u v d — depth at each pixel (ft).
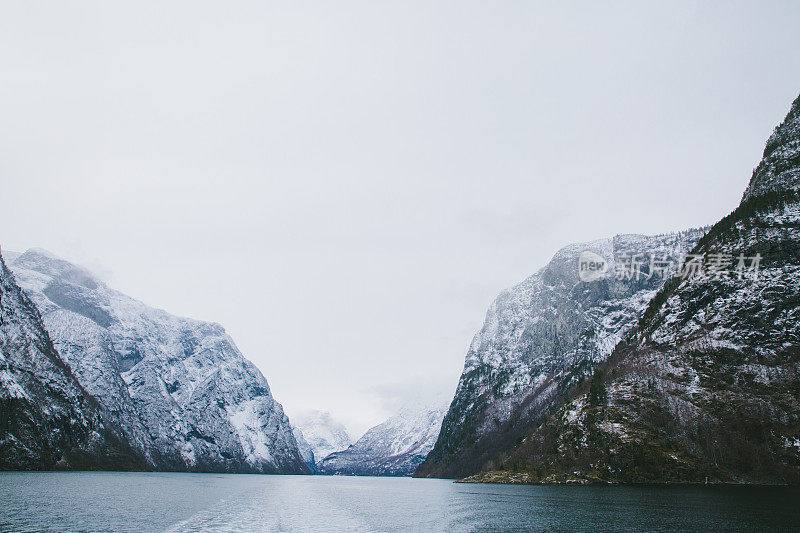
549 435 629.92
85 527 263.29
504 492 504.84
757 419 512.63
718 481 480.64
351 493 629.10
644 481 499.10
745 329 603.67
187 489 595.06
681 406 551.18
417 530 281.33
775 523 265.75
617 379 635.25
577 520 290.15
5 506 323.57
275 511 382.22
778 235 655.76
